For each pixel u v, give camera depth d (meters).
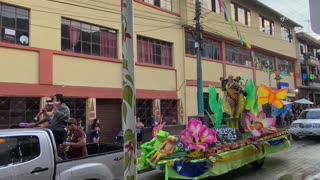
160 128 9.41
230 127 11.30
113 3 18.22
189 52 23.64
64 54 15.65
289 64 39.94
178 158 8.40
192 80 23.27
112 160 6.78
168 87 21.45
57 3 15.64
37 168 5.66
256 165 11.30
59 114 7.89
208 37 25.70
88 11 16.97
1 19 13.81
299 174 10.33
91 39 17.20
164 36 21.45
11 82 13.73
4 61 13.57
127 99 5.39
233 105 11.58
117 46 18.39
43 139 5.89
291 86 39.44
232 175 10.38
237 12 29.47
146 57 20.31
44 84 14.74
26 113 14.28
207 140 8.52
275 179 9.83
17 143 5.58
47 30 15.15
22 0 14.37
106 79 17.45
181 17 22.80
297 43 41.28
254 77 31.12
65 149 7.27
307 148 15.91
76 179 6.07
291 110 30.58
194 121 8.53
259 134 11.09
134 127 5.41
